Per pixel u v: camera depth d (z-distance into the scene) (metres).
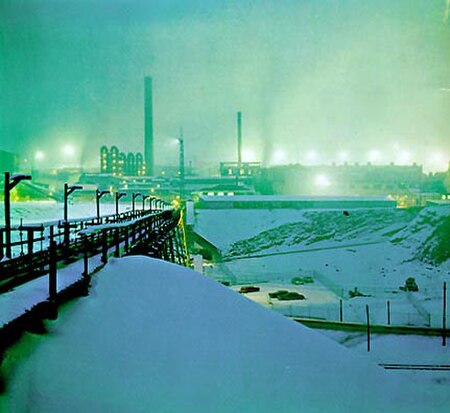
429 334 26.12
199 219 69.88
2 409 4.42
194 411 5.18
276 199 76.25
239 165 119.50
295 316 31.20
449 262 48.81
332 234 65.25
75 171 114.31
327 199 76.56
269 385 6.12
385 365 21.03
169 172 144.88
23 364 5.26
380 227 67.12
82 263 10.44
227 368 6.30
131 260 11.05
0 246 9.08
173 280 9.62
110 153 120.31
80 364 5.57
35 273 9.02
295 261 54.19
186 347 6.63
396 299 37.22
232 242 63.28
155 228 23.58
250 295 39.06
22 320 5.57
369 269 50.00
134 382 5.46
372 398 6.39
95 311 7.27
